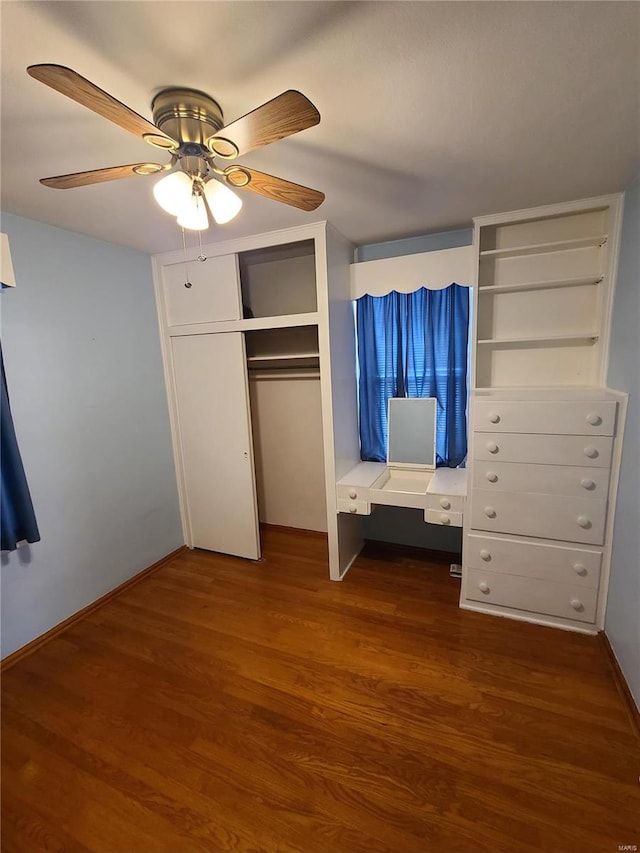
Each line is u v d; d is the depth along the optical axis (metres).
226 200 1.32
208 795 1.39
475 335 2.32
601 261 2.16
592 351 2.27
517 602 2.24
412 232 2.50
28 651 2.12
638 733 1.55
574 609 2.12
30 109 1.18
